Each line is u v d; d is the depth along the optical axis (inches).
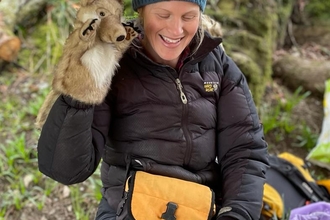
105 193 72.2
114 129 68.0
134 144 67.3
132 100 66.1
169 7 60.6
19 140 113.1
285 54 153.9
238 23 142.3
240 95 71.7
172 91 66.5
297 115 133.0
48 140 60.4
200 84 68.7
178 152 67.3
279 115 131.9
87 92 57.0
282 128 127.8
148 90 66.2
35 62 139.8
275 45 154.4
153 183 64.9
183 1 60.4
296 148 123.5
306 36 167.3
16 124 121.3
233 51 132.6
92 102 58.0
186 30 63.0
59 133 59.3
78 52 55.4
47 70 137.6
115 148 68.7
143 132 66.5
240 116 71.0
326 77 140.3
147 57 64.8
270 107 133.8
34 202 102.9
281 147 123.5
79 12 56.1
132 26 60.8
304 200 97.0
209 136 69.7
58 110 58.7
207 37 67.3
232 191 69.4
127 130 67.1
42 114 62.6
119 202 68.7
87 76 56.0
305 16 175.3
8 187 106.8
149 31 63.2
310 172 115.3
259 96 128.4
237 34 137.4
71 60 55.9
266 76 136.3
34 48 142.6
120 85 66.1
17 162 111.7
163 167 66.9
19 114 123.5
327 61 149.4
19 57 140.3
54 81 57.9
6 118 123.3
